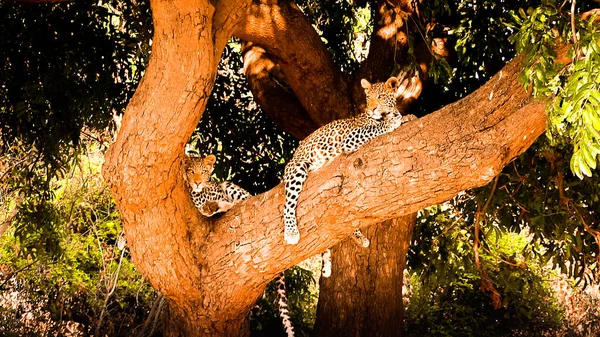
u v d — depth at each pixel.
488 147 6.18
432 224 12.01
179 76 6.41
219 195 8.62
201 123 12.21
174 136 6.61
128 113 6.62
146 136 6.58
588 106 4.75
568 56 5.23
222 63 13.00
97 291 12.77
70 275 13.03
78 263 13.27
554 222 10.19
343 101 10.27
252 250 7.28
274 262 7.28
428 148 6.37
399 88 10.48
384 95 8.09
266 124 12.52
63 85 10.36
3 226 12.84
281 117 10.96
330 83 10.23
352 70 13.08
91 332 12.80
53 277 13.16
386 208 6.70
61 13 10.57
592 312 15.15
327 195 6.82
